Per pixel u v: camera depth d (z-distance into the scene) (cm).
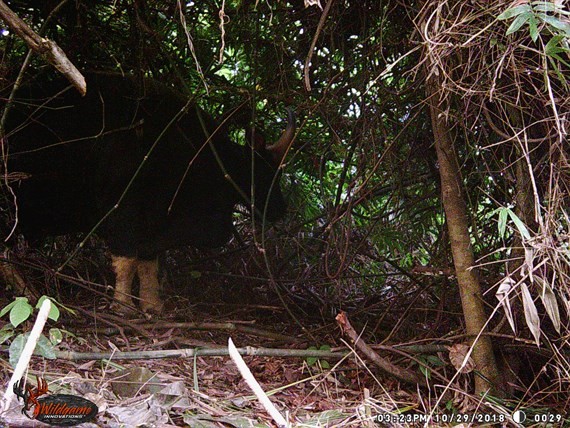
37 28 479
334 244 482
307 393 347
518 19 232
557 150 298
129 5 462
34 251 530
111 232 483
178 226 507
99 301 488
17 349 271
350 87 425
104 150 480
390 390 357
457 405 334
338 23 421
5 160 383
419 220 498
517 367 353
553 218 268
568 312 269
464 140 383
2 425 238
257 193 546
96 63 510
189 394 306
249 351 341
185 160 505
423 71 347
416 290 494
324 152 483
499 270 402
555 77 291
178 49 495
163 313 469
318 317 500
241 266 573
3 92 460
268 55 473
